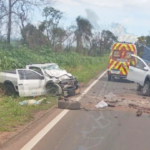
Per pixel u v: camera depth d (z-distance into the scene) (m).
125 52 21.53
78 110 10.45
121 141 7.07
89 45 53.16
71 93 13.37
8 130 7.59
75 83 14.05
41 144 6.64
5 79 12.74
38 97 12.67
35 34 31.88
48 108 10.58
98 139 7.15
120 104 11.93
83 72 25.38
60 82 13.18
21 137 7.11
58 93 13.10
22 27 25.47
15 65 16.12
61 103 10.64
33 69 13.73
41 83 12.84
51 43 36.50
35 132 7.57
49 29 36.28
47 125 8.28
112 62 21.70
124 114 10.11
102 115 9.80
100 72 29.75
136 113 10.30
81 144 6.73
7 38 22.55
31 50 25.47
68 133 7.56
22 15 22.30
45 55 26.81
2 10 21.52
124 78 22.22
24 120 8.66
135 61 15.97
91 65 37.09
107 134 7.60
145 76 15.01
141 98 13.84
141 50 38.22
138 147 6.69
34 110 10.23
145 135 7.68
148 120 9.40
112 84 19.44
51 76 13.37
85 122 8.77
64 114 9.73
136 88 17.86
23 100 11.75
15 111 9.31
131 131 8.00
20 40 28.09
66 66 26.88
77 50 45.03
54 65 15.05
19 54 20.36
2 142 6.65
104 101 12.38
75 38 43.41
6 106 10.47
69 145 6.64
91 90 15.69
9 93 12.73
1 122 8.33
